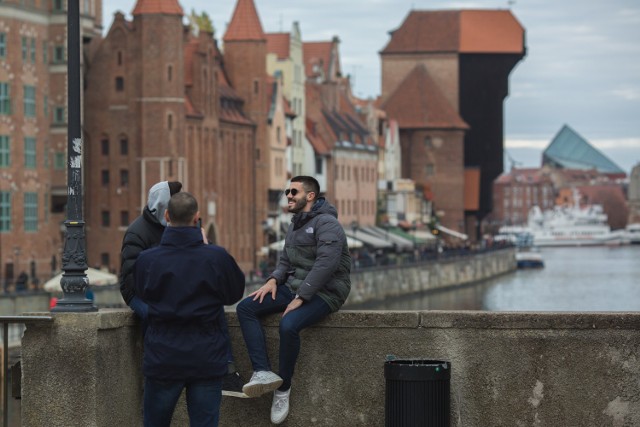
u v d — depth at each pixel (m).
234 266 15.71
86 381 16.58
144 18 117.94
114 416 16.98
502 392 17.12
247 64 141.75
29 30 107.44
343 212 187.38
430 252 181.12
